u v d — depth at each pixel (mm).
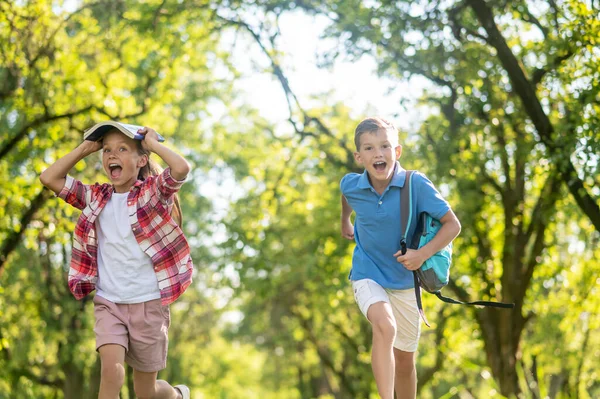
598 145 10672
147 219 4797
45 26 12547
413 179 5020
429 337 20969
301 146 18141
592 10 10430
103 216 4848
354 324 24938
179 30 14609
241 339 31641
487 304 5027
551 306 17031
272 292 18328
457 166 13680
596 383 21922
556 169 11953
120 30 13664
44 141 13438
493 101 12898
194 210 21359
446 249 5020
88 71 13656
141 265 4809
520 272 14789
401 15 12234
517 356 14867
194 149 20375
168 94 15047
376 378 4738
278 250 18469
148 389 5055
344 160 17047
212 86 19094
